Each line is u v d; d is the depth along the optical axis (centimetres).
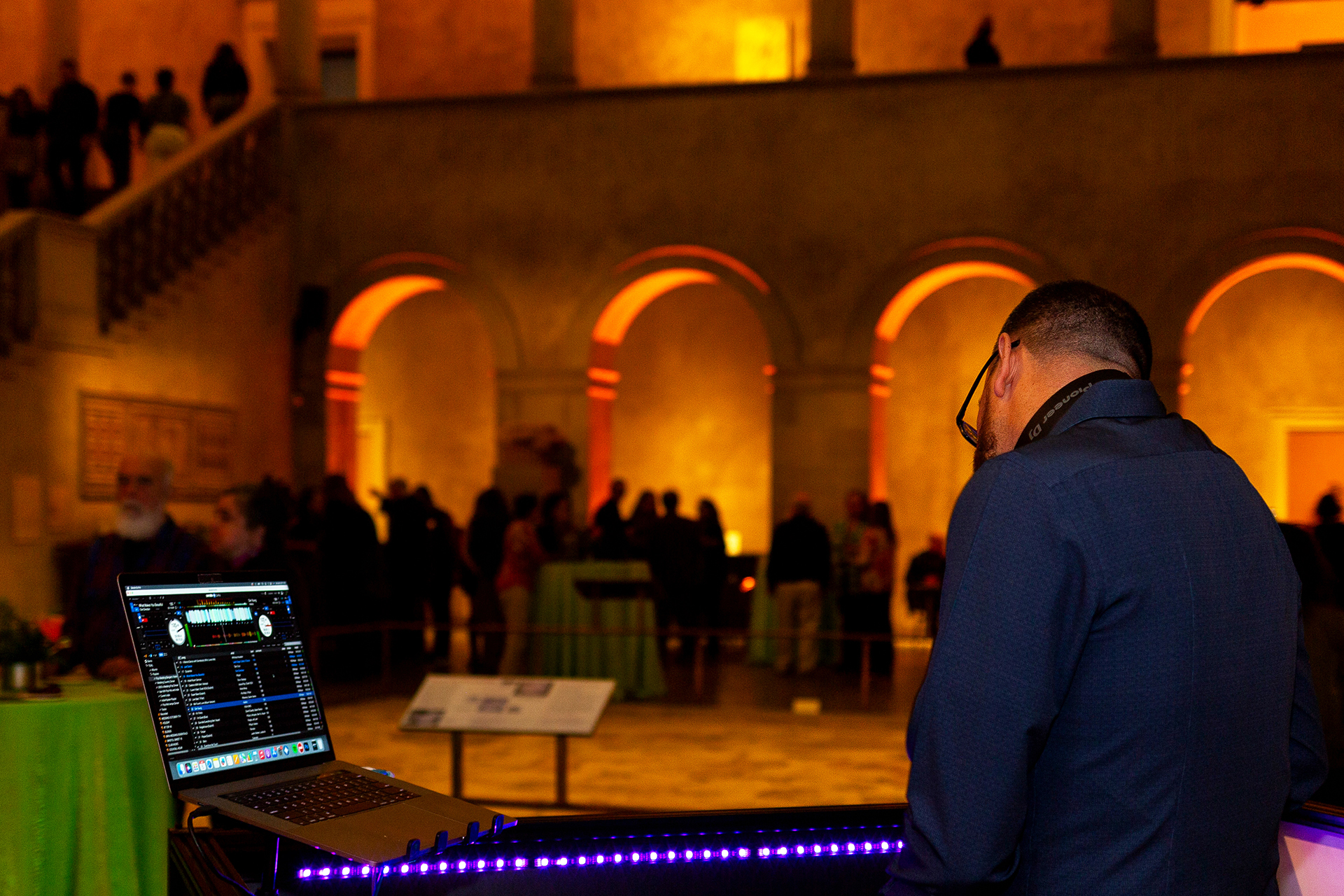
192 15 1916
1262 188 1287
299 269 1530
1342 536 741
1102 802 166
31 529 1106
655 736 907
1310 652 607
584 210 1462
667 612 1248
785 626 1212
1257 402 1599
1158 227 1312
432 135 1501
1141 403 184
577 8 1802
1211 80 1302
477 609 1132
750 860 221
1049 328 191
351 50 1909
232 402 1411
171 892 222
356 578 1182
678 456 1803
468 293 1488
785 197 1409
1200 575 169
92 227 1184
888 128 1384
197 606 228
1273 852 179
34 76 1888
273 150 1512
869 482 1386
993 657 163
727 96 1425
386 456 1889
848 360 1390
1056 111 1341
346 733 909
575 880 218
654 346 1812
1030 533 166
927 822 165
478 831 210
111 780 436
